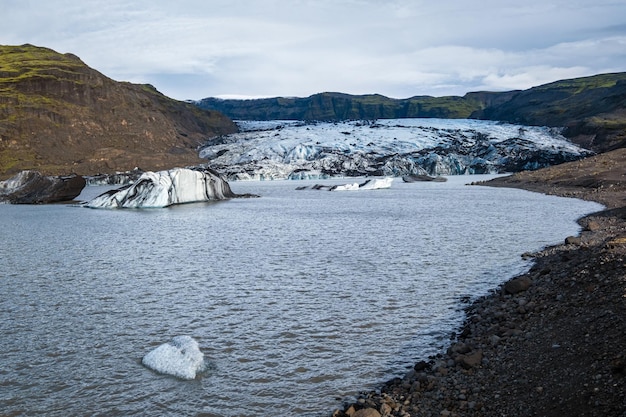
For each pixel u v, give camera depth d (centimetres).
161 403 1429
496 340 1695
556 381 1296
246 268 3125
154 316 2180
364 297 2414
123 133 19538
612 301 1698
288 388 1504
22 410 1398
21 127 16700
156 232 4947
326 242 4109
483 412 1255
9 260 3469
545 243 3719
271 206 7938
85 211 7456
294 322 2073
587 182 8212
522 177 11088
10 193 9062
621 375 1198
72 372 1631
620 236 3030
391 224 5241
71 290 2627
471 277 2756
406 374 1563
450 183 13750
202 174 9056
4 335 1961
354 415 1270
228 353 1767
